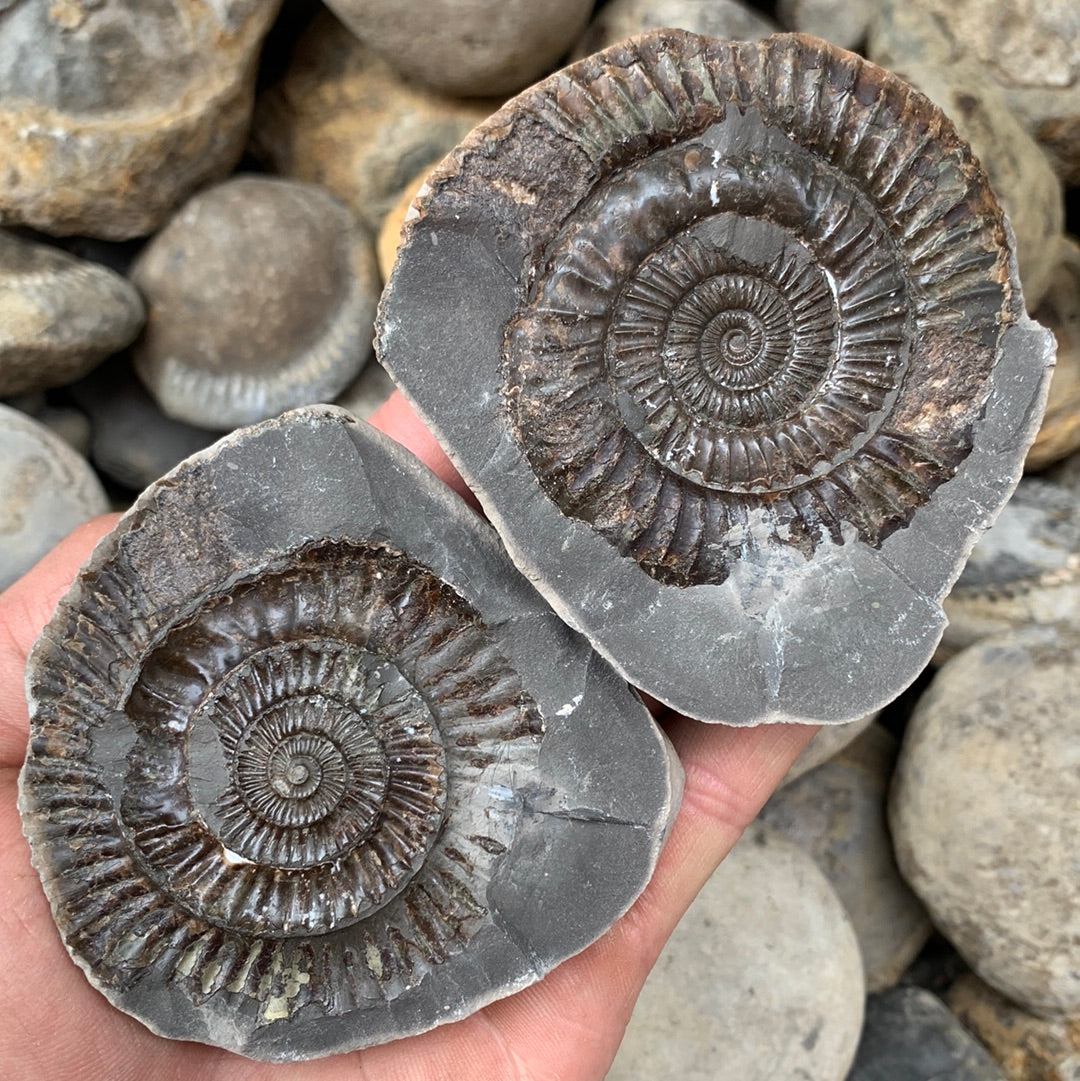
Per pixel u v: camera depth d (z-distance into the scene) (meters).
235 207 0.22
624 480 0.16
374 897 0.15
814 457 0.16
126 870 0.15
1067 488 0.24
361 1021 0.15
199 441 0.24
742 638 0.16
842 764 0.24
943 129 0.15
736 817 0.18
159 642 0.15
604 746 0.16
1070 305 0.23
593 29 0.23
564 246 0.15
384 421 0.20
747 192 0.15
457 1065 0.16
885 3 0.23
